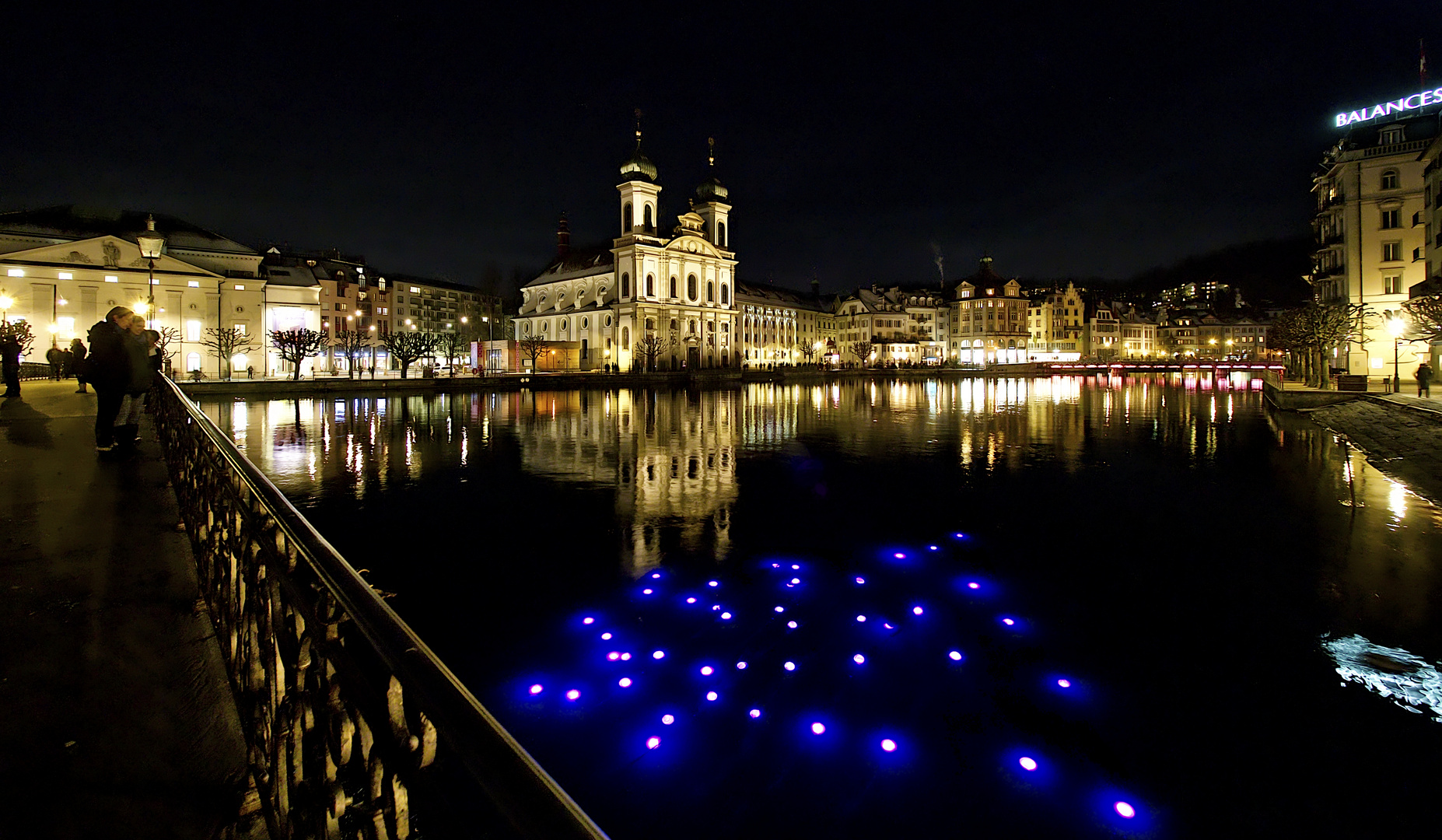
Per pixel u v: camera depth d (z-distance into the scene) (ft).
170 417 30.76
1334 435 97.50
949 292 478.59
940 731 22.88
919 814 19.10
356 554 40.63
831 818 18.99
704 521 48.01
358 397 176.45
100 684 12.03
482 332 423.23
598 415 129.39
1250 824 18.61
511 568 38.22
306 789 8.20
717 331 351.87
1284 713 23.61
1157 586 35.47
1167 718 23.56
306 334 203.00
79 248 203.00
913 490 58.75
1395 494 56.90
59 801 8.81
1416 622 30.58
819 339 451.53
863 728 23.12
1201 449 84.12
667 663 27.53
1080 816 18.99
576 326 354.33
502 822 16.53
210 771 9.85
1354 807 19.20
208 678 12.53
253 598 10.63
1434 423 75.56
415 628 30.58
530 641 29.37
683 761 21.36
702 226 361.92
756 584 35.94
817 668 27.14
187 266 220.64
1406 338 131.44
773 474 65.82
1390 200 164.76
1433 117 162.40
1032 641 29.50
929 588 35.47
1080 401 176.04
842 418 124.67
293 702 8.50
